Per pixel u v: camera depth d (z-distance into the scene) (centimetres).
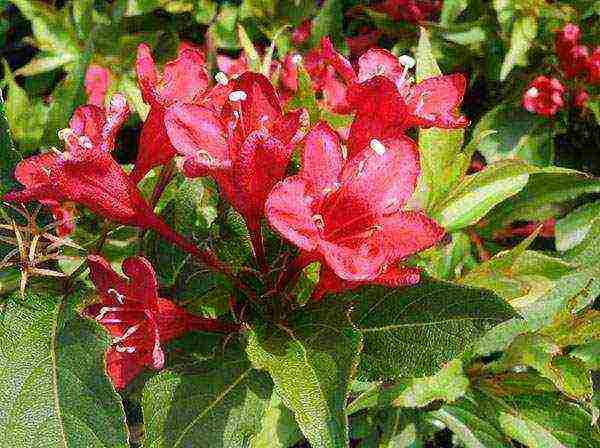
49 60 29
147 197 18
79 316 14
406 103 14
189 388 14
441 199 19
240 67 23
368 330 14
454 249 21
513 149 27
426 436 22
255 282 15
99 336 14
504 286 18
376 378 14
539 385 19
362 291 15
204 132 13
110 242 18
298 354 13
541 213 23
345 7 32
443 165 19
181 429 14
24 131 24
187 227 16
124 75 29
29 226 14
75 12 30
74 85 20
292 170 16
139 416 21
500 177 19
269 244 16
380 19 29
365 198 13
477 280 18
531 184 23
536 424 19
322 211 13
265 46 31
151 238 16
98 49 30
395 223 13
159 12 32
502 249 24
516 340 18
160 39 31
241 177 13
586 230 24
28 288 14
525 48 26
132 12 30
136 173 15
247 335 14
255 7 30
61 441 13
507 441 19
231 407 14
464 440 19
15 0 29
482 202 19
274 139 12
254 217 14
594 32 27
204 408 14
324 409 12
